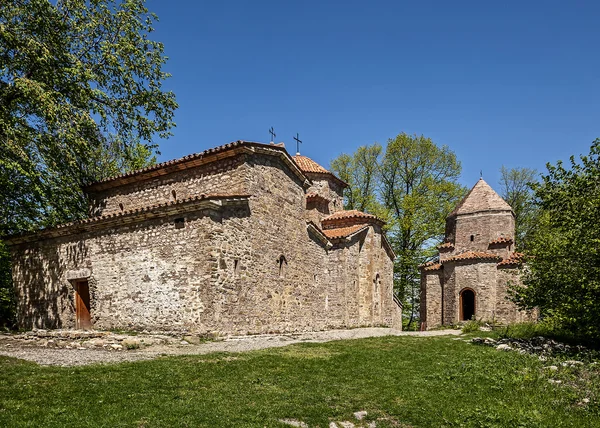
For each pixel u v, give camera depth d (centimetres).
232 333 1620
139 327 1641
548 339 1941
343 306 2514
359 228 2709
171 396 848
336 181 3100
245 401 845
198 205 1551
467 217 3291
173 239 1617
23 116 1941
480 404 881
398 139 4034
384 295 2956
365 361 1256
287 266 2062
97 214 2180
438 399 907
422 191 3988
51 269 1950
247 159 1811
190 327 1531
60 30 1927
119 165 2989
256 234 1823
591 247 1425
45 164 1967
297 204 2211
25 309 2023
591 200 1462
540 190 1579
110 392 851
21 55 1780
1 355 1180
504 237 3144
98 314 1752
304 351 1388
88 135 2108
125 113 2223
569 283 1514
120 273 1723
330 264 2580
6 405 761
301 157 3138
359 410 841
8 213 2214
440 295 3244
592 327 1502
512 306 2848
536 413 824
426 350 1534
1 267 2378
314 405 843
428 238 3950
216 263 1561
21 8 1769
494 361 1317
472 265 2983
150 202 2014
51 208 2225
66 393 834
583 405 912
